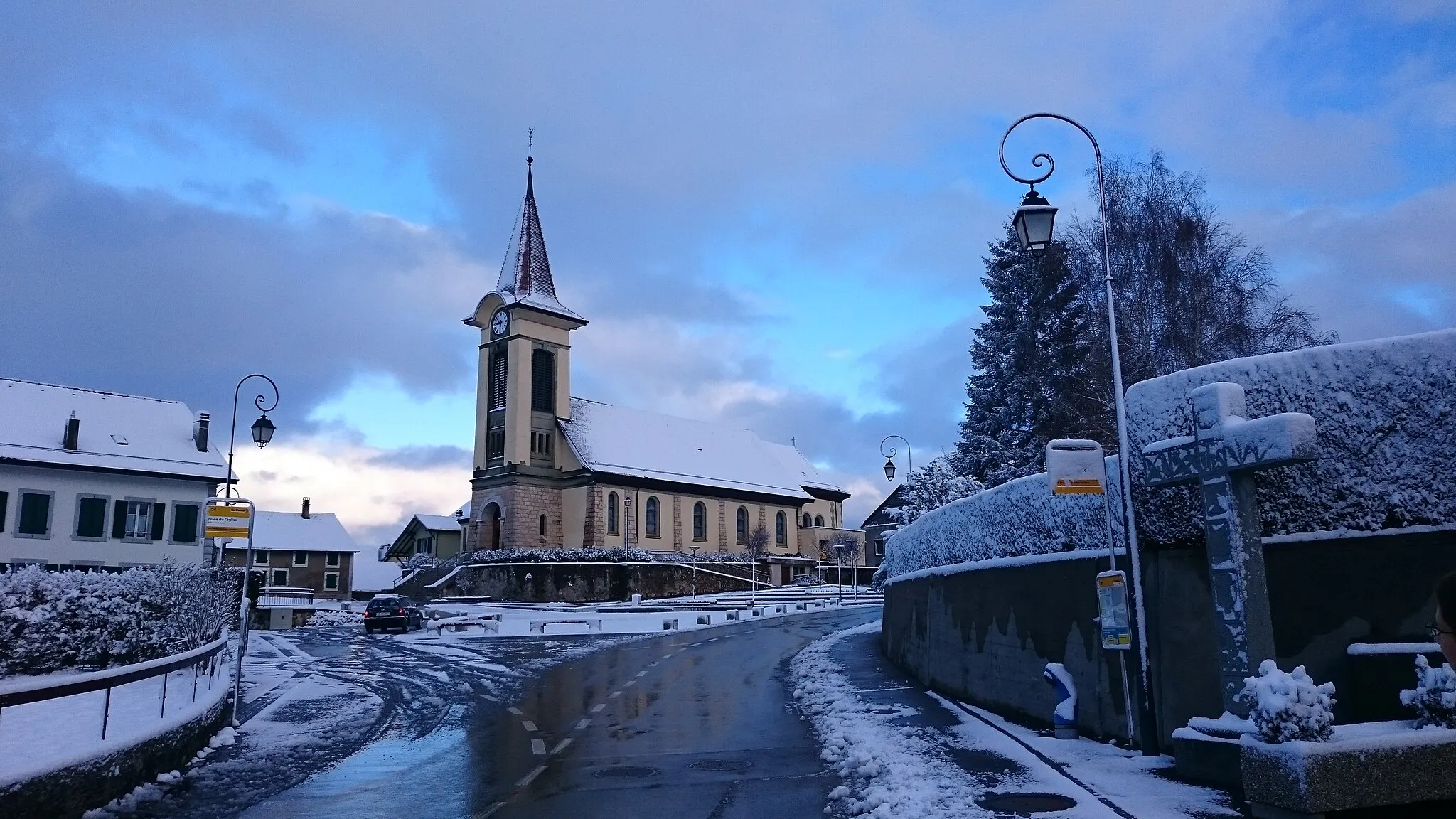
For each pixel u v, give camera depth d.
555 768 12.04
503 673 24.08
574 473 67.62
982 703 15.19
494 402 69.06
